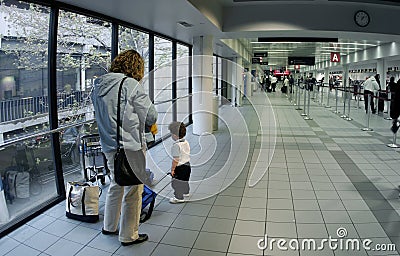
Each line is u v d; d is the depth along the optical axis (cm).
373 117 992
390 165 474
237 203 340
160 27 561
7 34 285
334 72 2631
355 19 653
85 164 401
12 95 294
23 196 311
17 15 295
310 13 643
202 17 473
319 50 1534
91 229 283
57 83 348
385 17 667
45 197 342
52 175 349
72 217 301
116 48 475
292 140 663
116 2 368
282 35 712
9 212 294
